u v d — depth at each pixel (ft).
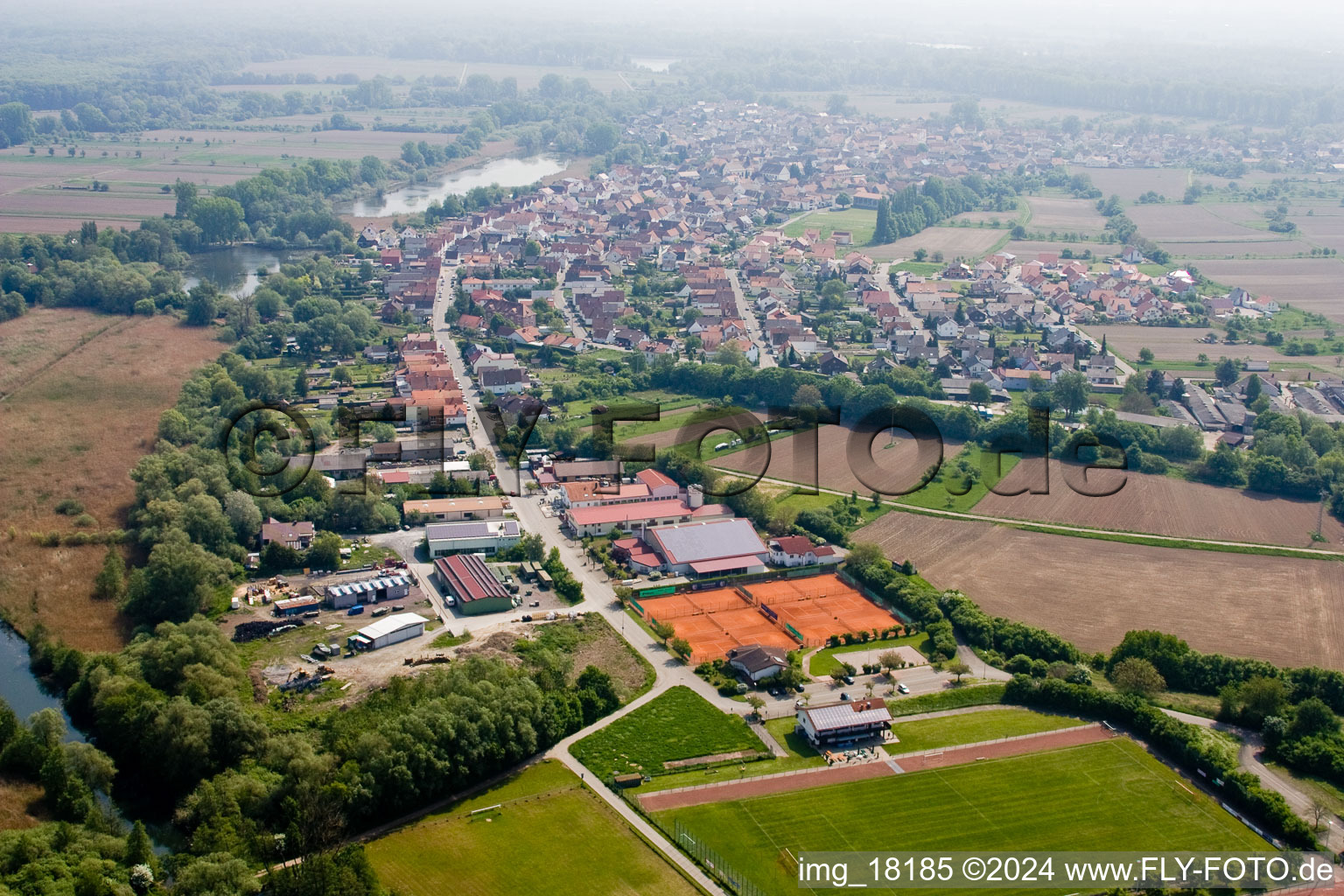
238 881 559.38
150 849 591.78
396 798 628.69
